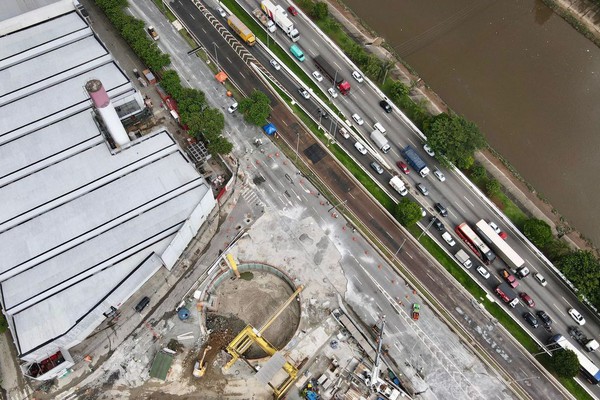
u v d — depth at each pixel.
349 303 122.62
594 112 149.12
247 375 113.50
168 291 122.56
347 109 148.50
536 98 151.62
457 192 137.50
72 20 147.62
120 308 119.75
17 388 111.38
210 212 132.00
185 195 121.62
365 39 160.88
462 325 121.12
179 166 125.44
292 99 149.62
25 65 139.88
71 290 110.06
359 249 129.25
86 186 121.56
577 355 115.50
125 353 115.12
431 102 150.25
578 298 122.88
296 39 158.38
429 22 164.38
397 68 155.88
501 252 126.12
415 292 124.56
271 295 123.94
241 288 124.75
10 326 105.50
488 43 160.88
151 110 146.62
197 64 154.50
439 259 128.50
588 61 157.62
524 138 145.62
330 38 160.25
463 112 149.38
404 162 140.88
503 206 135.88
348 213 134.00
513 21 164.88
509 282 125.25
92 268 111.75
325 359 116.00
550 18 165.25
